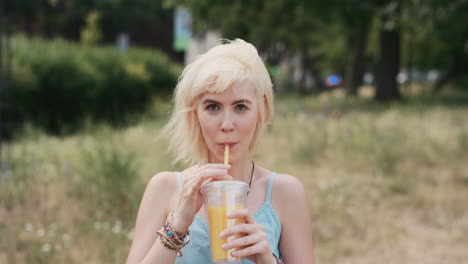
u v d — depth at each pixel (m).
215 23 21.23
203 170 1.69
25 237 4.61
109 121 12.95
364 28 20.59
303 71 35.25
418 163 8.28
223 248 1.59
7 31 10.53
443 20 15.14
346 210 6.11
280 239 1.94
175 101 1.92
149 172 6.48
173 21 35.25
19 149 7.62
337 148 8.78
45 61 11.77
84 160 6.40
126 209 5.43
